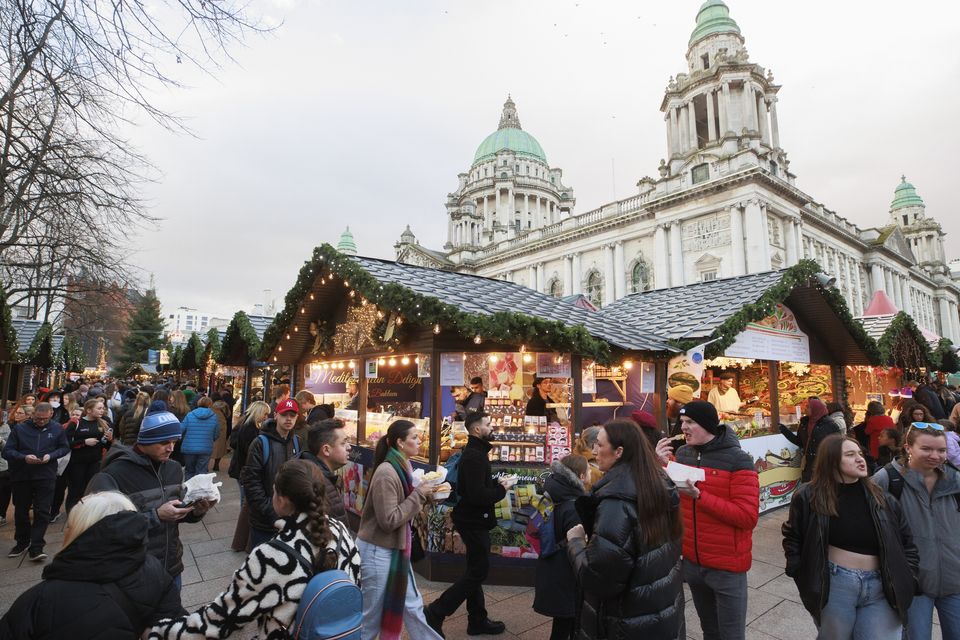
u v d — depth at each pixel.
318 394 9.06
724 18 40.97
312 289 7.65
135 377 36.66
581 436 4.84
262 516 4.17
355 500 6.58
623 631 2.25
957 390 13.59
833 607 2.85
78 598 1.80
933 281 66.12
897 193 85.25
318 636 1.83
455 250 56.88
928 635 3.12
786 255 33.38
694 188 33.38
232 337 13.31
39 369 21.23
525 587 5.09
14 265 10.41
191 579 5.20
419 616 3.50
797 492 3.13
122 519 1.96
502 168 72.81
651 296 11.04
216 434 8.27
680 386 6.56
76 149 7.79
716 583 3.21
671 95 40.81
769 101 40.53
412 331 6.02
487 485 3.98
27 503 5.77
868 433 7.43
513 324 5.12
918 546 3.17
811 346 9.34
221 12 3.99
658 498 2.35
